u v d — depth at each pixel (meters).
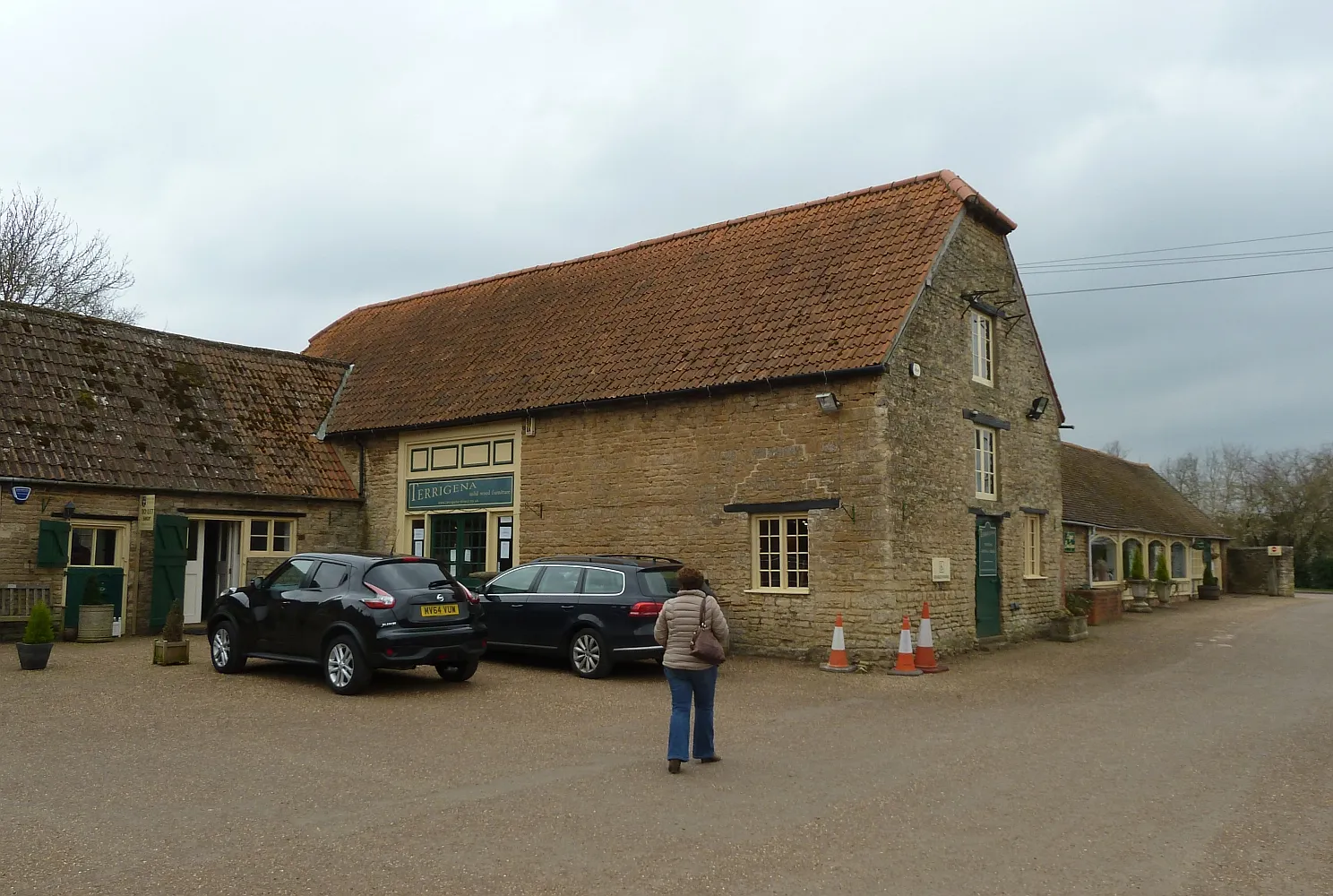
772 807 7.24
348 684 11.88
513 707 11.39
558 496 18.78
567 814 7.01
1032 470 20.34
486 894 5.47
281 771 8.16
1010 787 7.90
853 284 17.09
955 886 5.66
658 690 12.87
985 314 19.09
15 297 31.52
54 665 13.90
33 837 6.39
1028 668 15.42
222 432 20.70
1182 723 10.74
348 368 24.80
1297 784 8.05
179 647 14.06
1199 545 39.88
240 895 5.41
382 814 6.97
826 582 15.45
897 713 11.30
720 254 20.47
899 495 15.34
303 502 21.11
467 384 21.12
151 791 7.50
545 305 22.61
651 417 17.69
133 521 18.12
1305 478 57.62
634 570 14.05
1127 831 6.71
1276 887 5.68
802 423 15.93
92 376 19.50
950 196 18.06
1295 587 54.91
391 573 12.40
